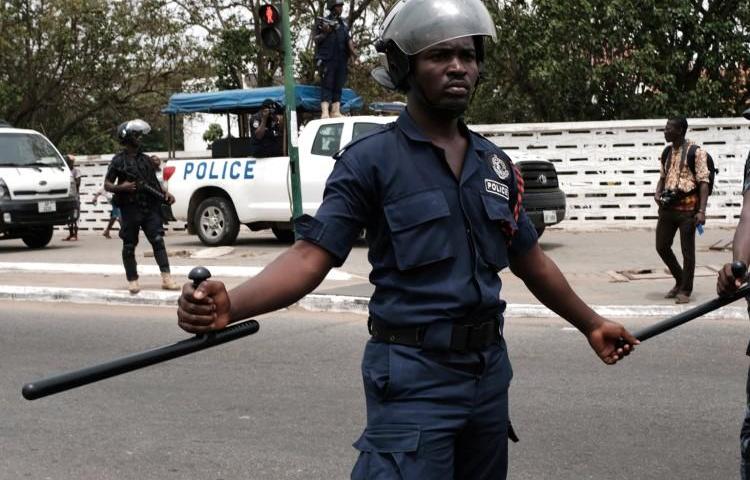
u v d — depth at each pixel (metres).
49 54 27.28
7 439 5.57
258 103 16.36
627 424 5.55
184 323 2.26
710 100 19.47
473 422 2.62
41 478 4.90
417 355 2.55
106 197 20.00
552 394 6.23
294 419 5.84
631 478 4.69
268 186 14.93
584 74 19.48
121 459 5.17
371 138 2.60
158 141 35.84
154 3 26.94
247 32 24.81
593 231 16.33
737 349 7.45
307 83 25.66
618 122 16.27
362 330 8.71
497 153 2.72
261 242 16.58
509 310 9.12
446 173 2.58
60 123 29.69
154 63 27.78
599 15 19.05
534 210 13.27
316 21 15.89
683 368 6.87
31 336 8.78
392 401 2.58
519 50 19.83
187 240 17.47
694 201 9.09
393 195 2.54
